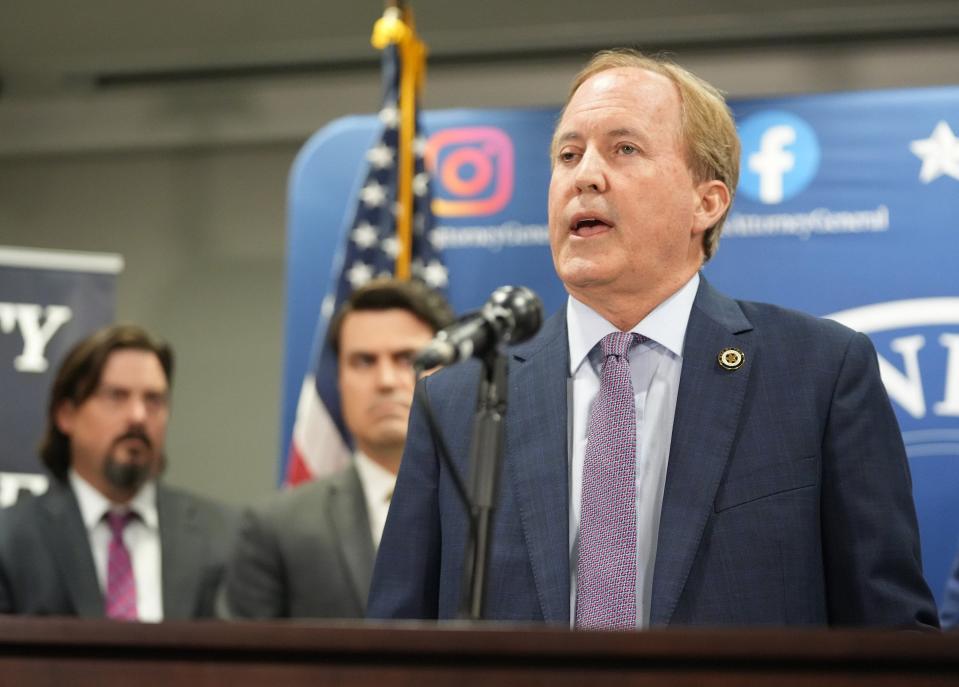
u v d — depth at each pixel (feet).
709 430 13.12
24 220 43.80
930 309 25.75
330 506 22.91
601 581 12.69
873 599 12.28
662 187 13.94
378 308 24.44
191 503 27.32
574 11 37.32
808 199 26.61
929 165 26.35
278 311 42.37
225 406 42.09
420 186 27.86
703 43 38.04
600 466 13.23
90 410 26.68
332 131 29.40
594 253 13.78
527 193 27.94
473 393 14.10
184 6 38.50
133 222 43.47
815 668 8.02
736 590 12.38
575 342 14.30
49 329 32.22
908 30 36.81
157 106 42.55
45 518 25.91
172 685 8.45
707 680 8.04
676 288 14.17
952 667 7.92
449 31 38.22
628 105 14.14
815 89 37.68
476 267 27.84
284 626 8.40
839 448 12.92
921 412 25.36
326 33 39.06
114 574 25.95
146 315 42.88
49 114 43.06
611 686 8.09
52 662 8.57
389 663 8.30
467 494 11.59
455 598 12.98
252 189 43.09
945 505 24.82
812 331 13.73
